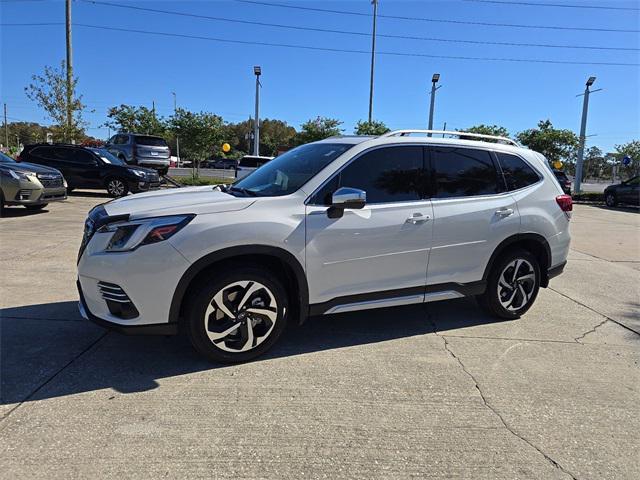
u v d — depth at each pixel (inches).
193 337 138.8
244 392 129.4
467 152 179.6
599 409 127.9
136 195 163.0
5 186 393.1
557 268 199.2
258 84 1013.2
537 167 195.6
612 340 177.9
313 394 129.9
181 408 120.3
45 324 171.8
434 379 141.3
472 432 115.1
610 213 750.5
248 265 143.1
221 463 100.2
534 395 134.1
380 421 118.1
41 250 285.3
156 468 97.8
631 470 103.0
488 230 177.6
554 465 104.0
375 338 171.8
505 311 191.2
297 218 145.2
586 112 1101.7
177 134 1071.0
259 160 762.8
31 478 93.3
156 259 130.3
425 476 98.7
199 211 137.2
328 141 177.9
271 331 148.3
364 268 156.7
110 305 136.4
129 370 139.8
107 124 1424.7
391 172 163.3
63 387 128.9
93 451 102.3
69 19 906.7
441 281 172.2
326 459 103.0
